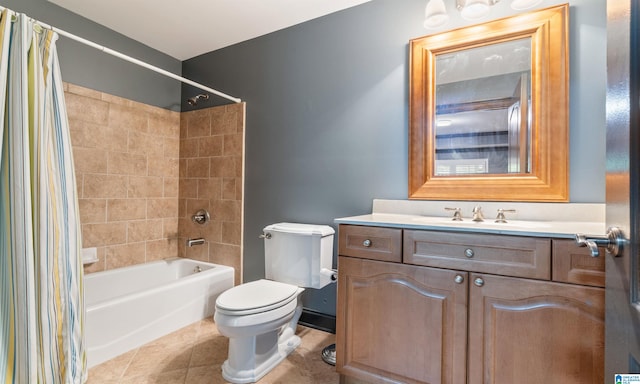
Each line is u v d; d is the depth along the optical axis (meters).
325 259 1.93
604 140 1.44
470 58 1.72
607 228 0.69
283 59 2.33
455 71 1.76
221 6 2.07
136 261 2.58
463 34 1.72
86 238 2.27
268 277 2.06
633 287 0.59
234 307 1.54
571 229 1.21
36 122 1.44
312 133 2.21
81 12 2.15
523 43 1.60
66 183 1.56
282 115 2.33
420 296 1.32
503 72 1.65
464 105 1.74
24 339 1.36
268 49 2.40
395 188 1.92
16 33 1.43
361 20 2.03
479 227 1.24
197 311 2.31
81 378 1.54
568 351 1.07
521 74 1.60
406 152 1.89
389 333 1.39
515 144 1.62
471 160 1.72
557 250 1.09
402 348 1.36
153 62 2.66
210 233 2.69
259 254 2.44
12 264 1.38
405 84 1.89
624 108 0.61
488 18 1.68
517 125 1.61
